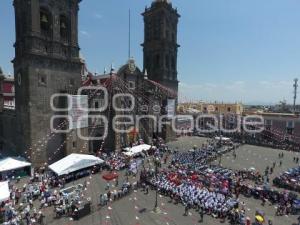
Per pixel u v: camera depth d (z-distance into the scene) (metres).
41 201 26.55
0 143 49.88
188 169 36.84
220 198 26.55
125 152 43.84
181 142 61.91
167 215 24.91
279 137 65.50
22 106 37.28
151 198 28.91
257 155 52.03
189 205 26.86
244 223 23.09
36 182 31.91
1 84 49.59
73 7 39.88
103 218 24.12
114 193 28.53
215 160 46.81
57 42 37.91
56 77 38.06
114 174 32.38
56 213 24.34
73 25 40.09
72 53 40.19
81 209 24.19
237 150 56.53
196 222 23.61
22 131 37.66
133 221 23.62
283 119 67.50
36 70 35.53
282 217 24.91
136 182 33.09
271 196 28.56
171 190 29.22
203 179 32.19
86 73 53.47
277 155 52.41
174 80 64.75
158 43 60.72
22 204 25.62
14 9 38.06
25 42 35.22
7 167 32.09
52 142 37.94
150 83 57.22
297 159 47.19
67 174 33.84
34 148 35.69
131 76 52.56
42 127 36.59
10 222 21.72
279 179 34.06
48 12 36.97
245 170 38.62
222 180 32.34
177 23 64.75
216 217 24.64
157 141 57.00
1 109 49.34
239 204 27.50
